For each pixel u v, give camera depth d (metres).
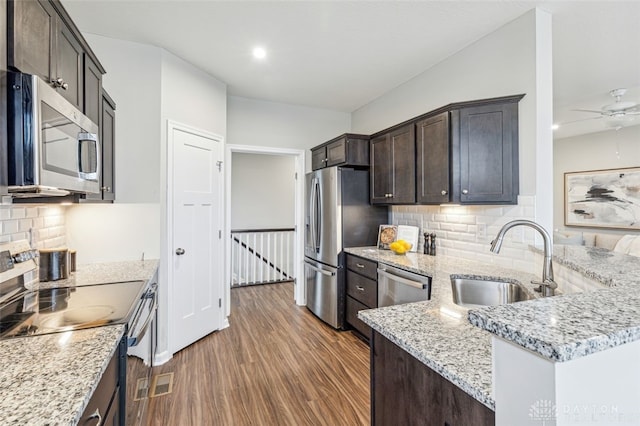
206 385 2.36
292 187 6.41
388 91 3.75
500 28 2.41
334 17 2.31
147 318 1.75
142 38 2.58
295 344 3.07
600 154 5.23
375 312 1.33
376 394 1.22
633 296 0.81
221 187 3.44
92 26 2.41
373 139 3.41
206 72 3.22
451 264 2.51
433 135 2.54
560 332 0.58
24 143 1.10
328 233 3.54
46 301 1.54
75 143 1.44
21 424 0.67
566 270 1.60
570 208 5.65
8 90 1.09
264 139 4.06
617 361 0.61
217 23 2.39
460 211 2.75
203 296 3.19
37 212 1.97
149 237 2.65
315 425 1.94
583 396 0.56
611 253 1.76
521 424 0.60
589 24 2.35
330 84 3.55
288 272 5.87
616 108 3.43
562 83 3.52
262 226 6.18
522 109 2.23
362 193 3.52
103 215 2.55
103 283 1.88
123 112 2.59
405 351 1.06
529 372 0.59
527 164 2.19
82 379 0.85
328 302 3.54
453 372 0.84
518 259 2.23
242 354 2.86
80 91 1.66
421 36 2.56
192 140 3.04
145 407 1.85
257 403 2.15
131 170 2.61
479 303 2.03
